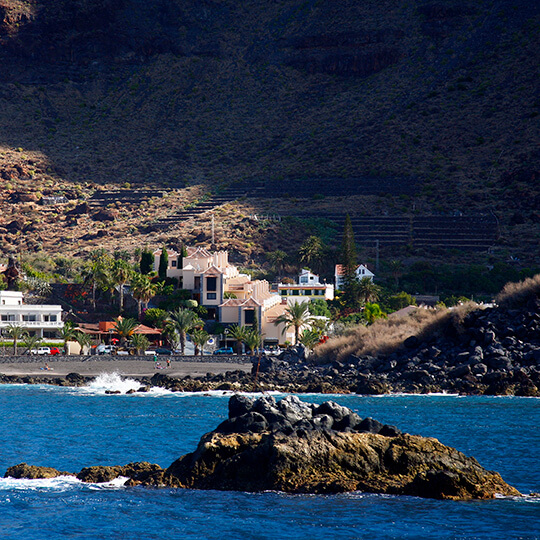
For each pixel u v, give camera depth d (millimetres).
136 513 138000
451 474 140250
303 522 131625
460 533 126312
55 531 131375
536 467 176500
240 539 126250
